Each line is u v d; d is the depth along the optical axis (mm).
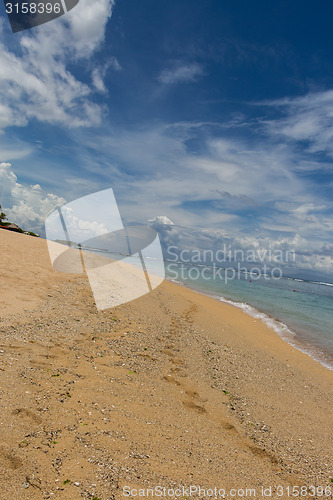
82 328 5848
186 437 3162
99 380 3934
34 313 5941
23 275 8680
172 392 4152
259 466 2984
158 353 5516
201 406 3973
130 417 3250
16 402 2900
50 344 4727
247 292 20094
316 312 14742
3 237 15797
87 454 2480
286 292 24172
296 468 3086
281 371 6020
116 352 5105
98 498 2055
